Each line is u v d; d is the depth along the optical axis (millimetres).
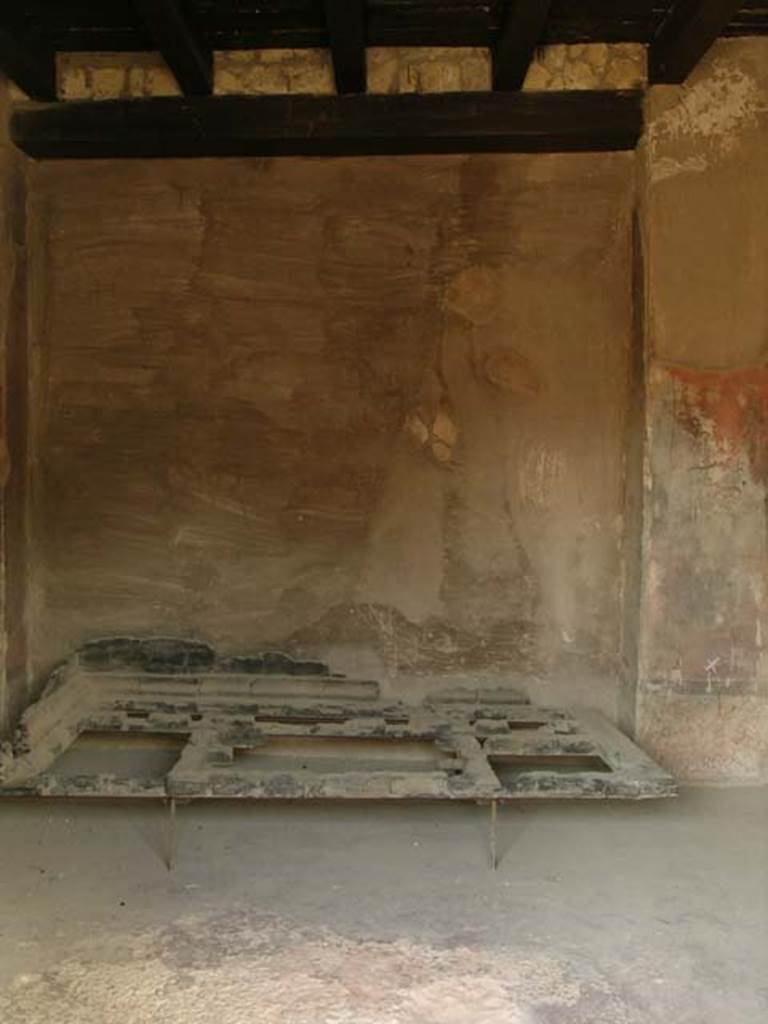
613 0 3461
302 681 4008
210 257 4016
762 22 3576
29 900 2752
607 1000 2293
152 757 3660
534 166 3930
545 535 4016
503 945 2535
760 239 3654
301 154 3947
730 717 3725
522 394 3990
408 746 3715
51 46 3744
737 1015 2242
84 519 4102
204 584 4078
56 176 4016
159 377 4051
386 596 4047
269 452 4051
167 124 3762
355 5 3145
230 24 3586
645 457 3719
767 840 3209
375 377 4023
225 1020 2193
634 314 3887
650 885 2885
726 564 3711
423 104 3711
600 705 4012
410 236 3982
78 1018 2195
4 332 3768
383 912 2703
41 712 3494
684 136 3656
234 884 2861
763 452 3691
